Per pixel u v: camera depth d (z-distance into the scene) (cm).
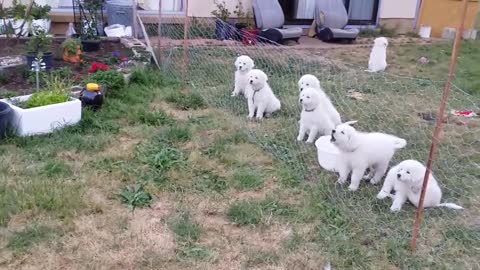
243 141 315
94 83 355
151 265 191
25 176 247
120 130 316
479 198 255
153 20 593
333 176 274
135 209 229
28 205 219
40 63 366
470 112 396
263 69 472
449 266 200
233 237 213
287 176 269
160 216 225
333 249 206
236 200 242
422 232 221
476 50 691
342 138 244
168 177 260
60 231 206
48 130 301
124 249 199
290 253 204
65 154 276
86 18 521
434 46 698
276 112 370
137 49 491
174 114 356
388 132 340
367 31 759
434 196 234
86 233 207
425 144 323
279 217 230
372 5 779
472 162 302
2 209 214
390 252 206
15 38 461
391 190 250
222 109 371
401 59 609
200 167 275
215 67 469
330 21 679
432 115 386
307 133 325
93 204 226
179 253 199
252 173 270
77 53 427
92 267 187
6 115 283
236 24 647
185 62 429
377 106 398
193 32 612
